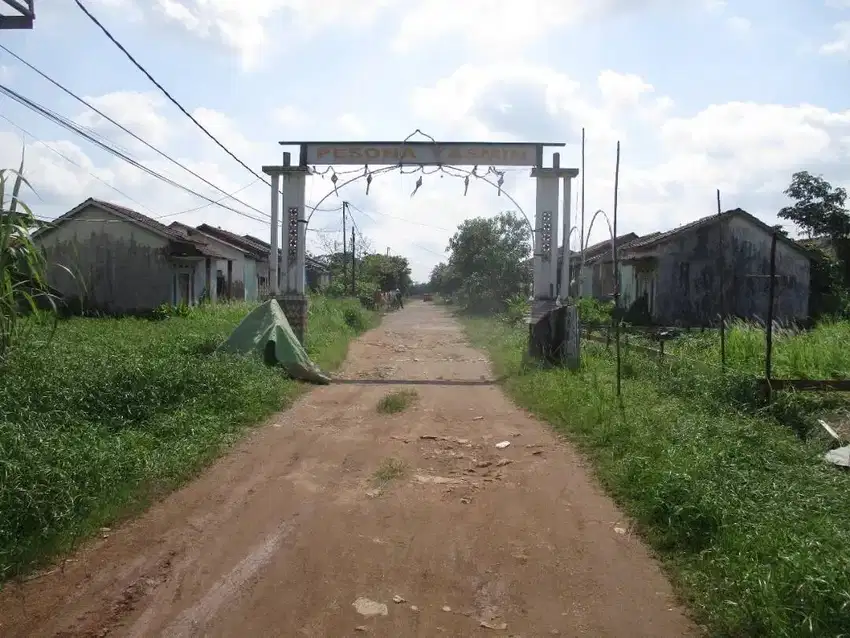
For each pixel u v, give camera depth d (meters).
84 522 5.25
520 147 14.67
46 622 3.97
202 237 34.31
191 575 4.60
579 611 4.18
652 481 5.91
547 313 14.40
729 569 4.31
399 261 74.69
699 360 11.14
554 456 7.61
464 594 4.39
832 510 5.10
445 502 6.12
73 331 15.70
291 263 15.18
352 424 9.28
